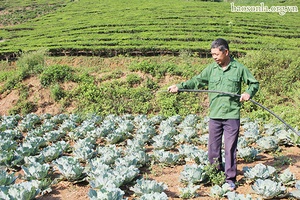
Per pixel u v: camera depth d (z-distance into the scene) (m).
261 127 11.05
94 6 47.31
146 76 17.69
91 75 18.45
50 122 12.92
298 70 16.16
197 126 11.29
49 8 57.84
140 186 5.18
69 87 17.72
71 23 36.81
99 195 4.62
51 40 29.03
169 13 37.12
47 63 23.62
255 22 32.78
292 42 24.69
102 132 9.86
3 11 58.38
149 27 30.69
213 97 5.58
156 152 7.32
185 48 22.84
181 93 16.19
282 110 13.10
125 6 44.53
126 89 16.86
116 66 22.48
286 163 7.04
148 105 16.09
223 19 33.53
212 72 5.62
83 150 7.59
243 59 18.06
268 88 15.77
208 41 26.11
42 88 17.84
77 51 25.39
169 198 5.43
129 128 10.67
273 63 16.94
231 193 4.82
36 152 8.30
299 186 5.20
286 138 8.71
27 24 41.41
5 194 4.95
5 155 7.58
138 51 23.98
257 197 5.18
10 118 14.19
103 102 16.55
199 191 5.67
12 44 30.31
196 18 34.41
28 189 5.24
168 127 10.47
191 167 5.88
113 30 30.58
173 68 17.86
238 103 5.50
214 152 5.78
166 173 6.79
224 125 5.54
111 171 5.92
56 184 6.26
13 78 18.42
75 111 16.50
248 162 7.34
